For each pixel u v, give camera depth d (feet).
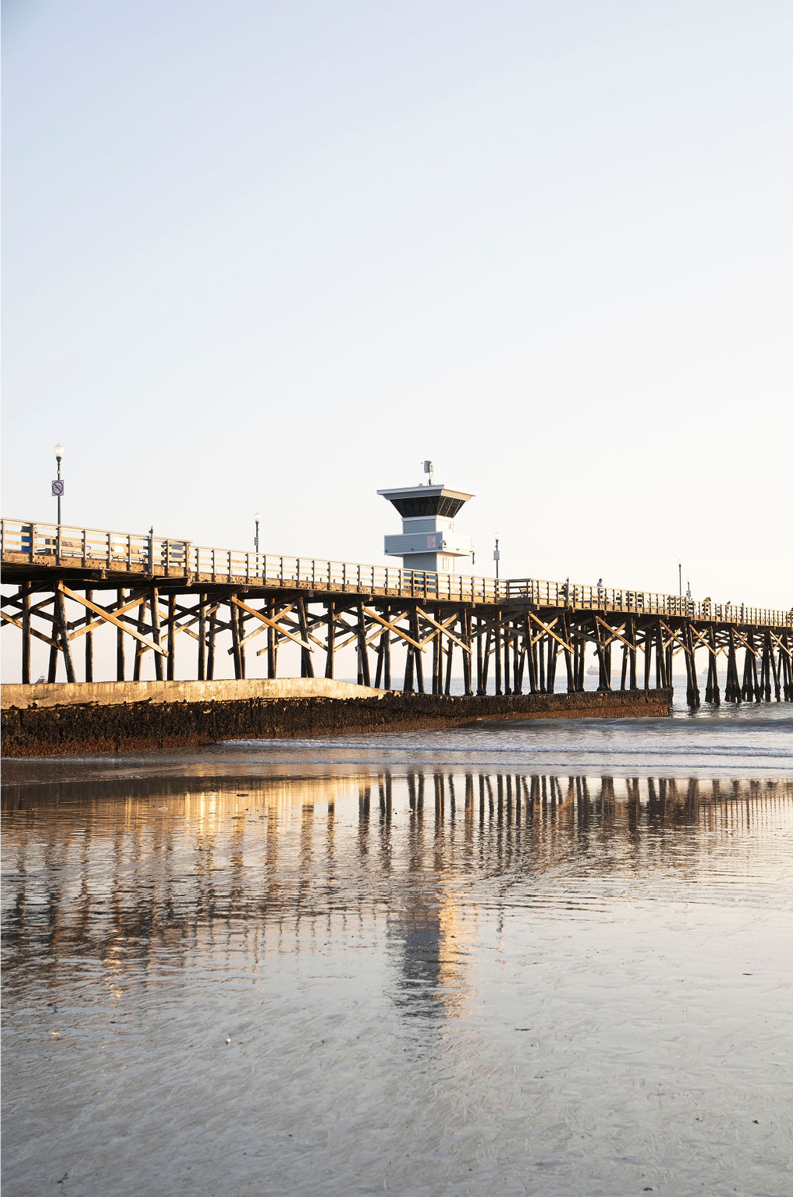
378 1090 21.45
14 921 35.91
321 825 59.82
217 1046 23.86
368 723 154.30
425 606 181.68
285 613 152.05
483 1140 19.35
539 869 45.85
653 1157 18.74
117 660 130.31
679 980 28.84
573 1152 18.93
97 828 58.23
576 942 33.06
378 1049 23.67
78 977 29.27
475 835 56.03
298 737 142.20
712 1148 19.03
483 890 41.16
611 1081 21.90
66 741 113.70
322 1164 18.53
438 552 198.18
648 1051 23.54
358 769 95.86
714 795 74.28
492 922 35.76
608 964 30.50
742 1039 24.25
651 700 231.50
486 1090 21.44
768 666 313.94
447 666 202.59
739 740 133.39
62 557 113.29
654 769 94.89
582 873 44.83
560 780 85.56
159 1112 20.49
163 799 72.38
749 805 68.59
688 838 54.70
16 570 113.91
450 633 183.73
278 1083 21.80
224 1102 20.93
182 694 126.82
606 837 55.26
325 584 152.56
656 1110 20.54
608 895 40.16
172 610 137.90
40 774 91.71
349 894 40.37
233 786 81.51
